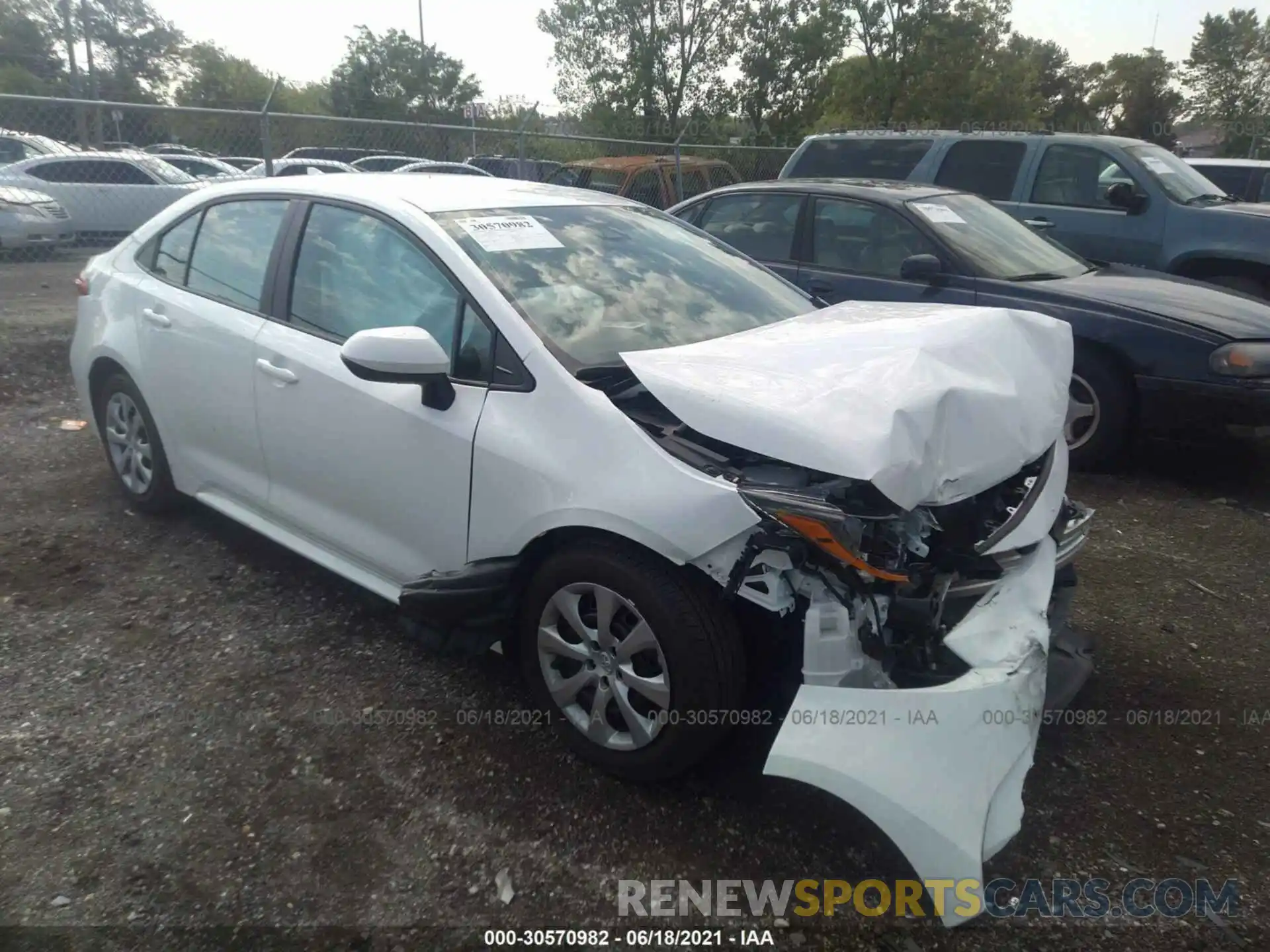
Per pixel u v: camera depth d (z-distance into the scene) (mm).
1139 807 2879
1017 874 2615
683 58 25875
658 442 2660
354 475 3404
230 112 9094
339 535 3561
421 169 12453
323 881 2508
